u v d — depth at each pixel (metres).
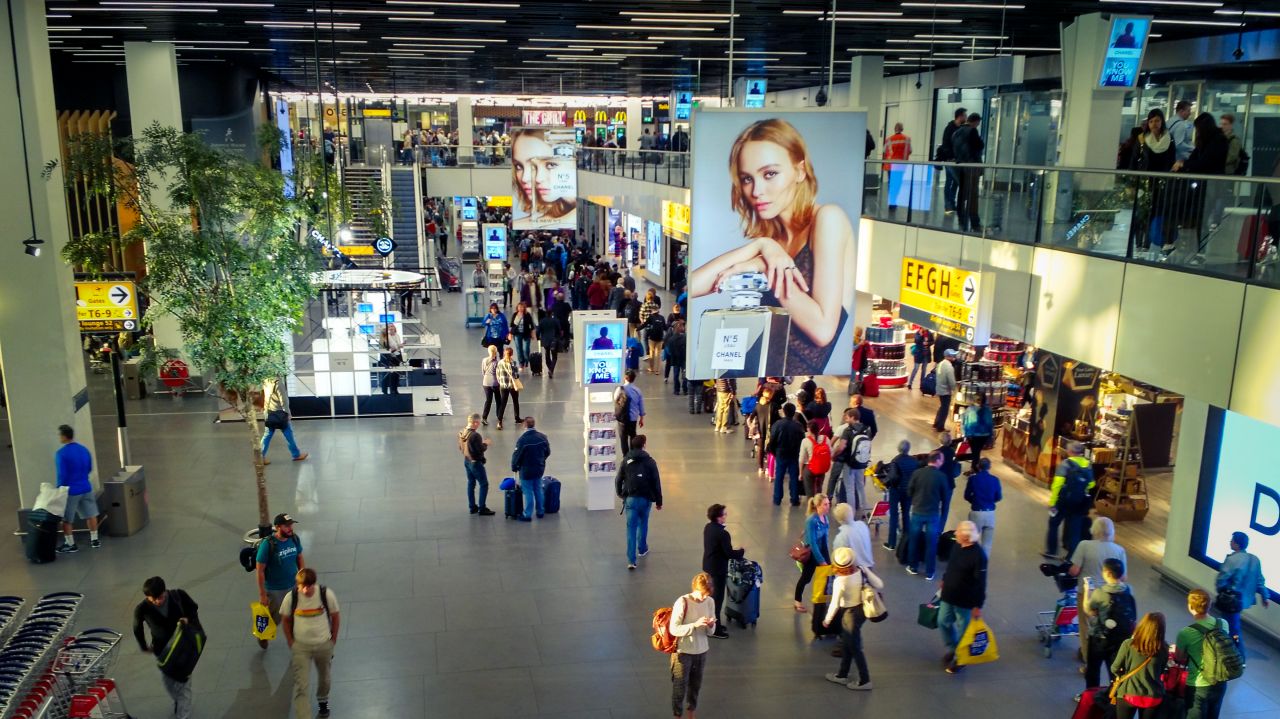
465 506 13.95
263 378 12.31
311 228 17.86
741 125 11.36
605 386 13.78
